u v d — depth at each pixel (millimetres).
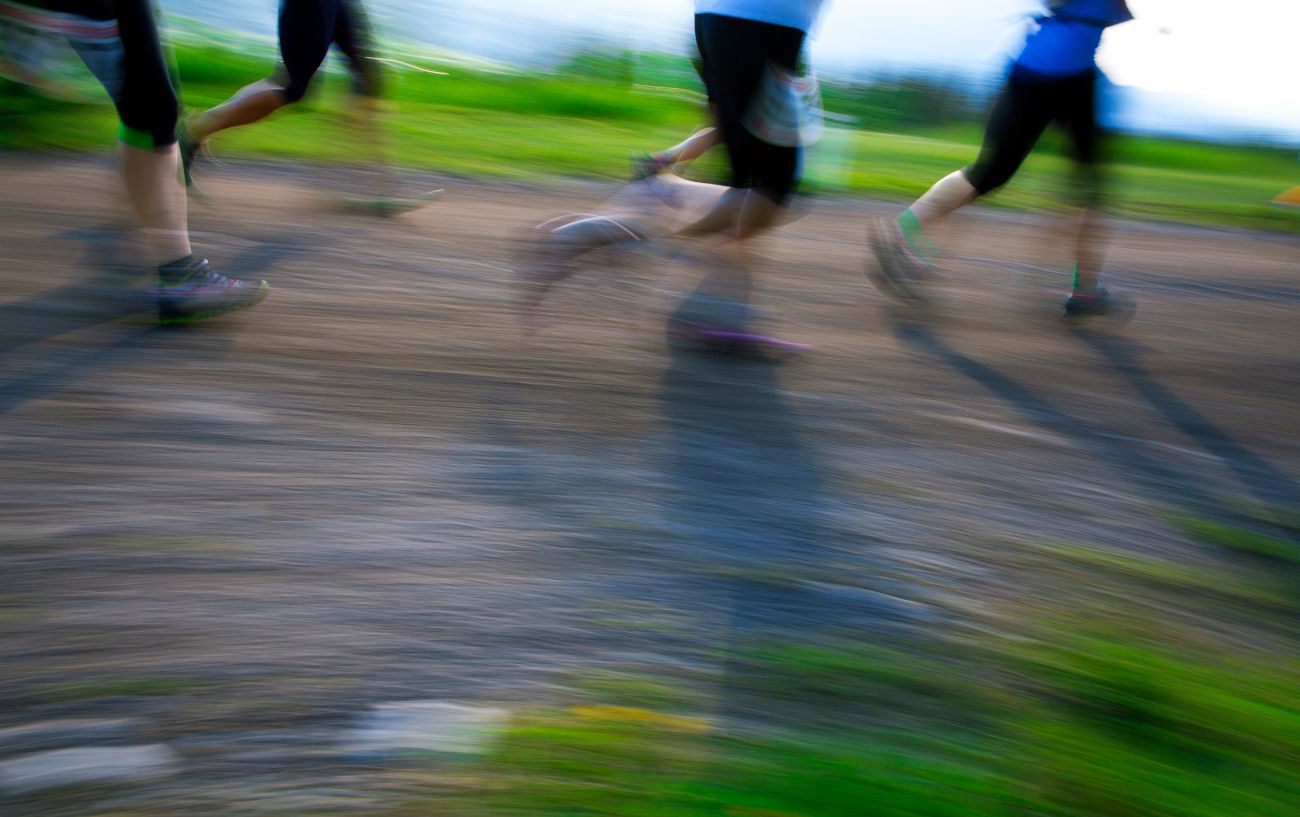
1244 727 1789
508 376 3174
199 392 2883
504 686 1790
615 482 2574
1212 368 3855
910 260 4195
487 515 2361
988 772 1631
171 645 1834
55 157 5371
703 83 3611
